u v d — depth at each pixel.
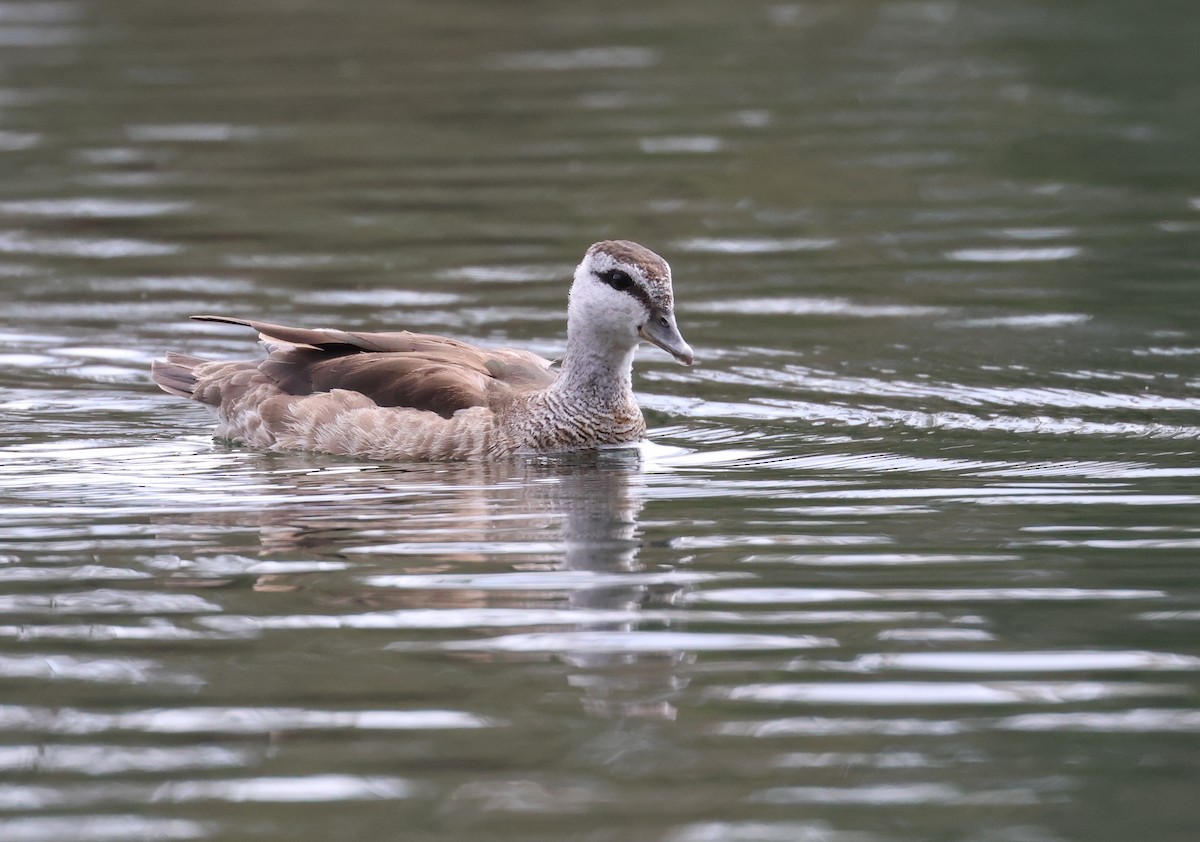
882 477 13.86
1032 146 26.52
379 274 20.86
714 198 24.16
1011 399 16.16
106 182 24.95
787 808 8.38
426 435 14.56
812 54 33.16
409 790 8.56
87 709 9.47
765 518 12.79
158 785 8.61
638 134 27.47
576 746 9.01
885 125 27.91
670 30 35.53
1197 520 12.55
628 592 11.16
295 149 26.67
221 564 11.73
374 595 11.10
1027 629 10.50
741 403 16.34
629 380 15.12
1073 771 8.72
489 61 32.69
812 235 22.50
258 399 15.20
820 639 10.37
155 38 34.69
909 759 8.88
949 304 19.48
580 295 14.77
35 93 30.05
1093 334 18.19
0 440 15.23
